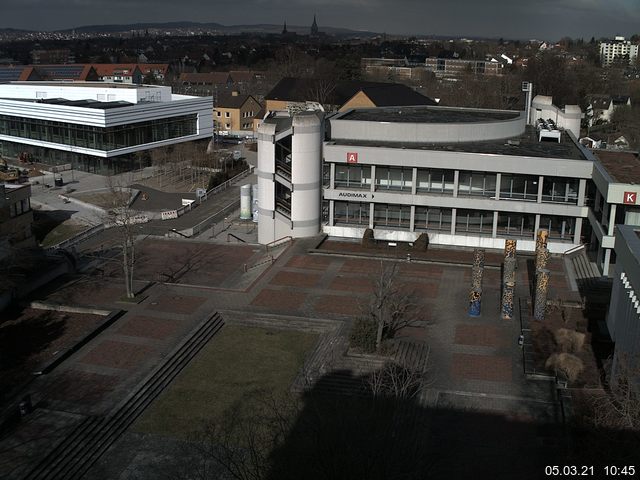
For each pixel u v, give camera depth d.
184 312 56.41
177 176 119.56
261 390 45.50
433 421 41.41
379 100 152.00
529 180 72.12
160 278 66.00
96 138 120.25
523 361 48.53
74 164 126.81
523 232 74.44
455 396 44.09
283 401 43.91
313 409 41.41
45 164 131.50
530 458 37.81
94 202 102.81
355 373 47.03
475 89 183.50
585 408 40.31
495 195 72.50
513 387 45.19
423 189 75.38
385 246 74.81
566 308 57.38
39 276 62.19
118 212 81.75
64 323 54.41
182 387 46.00
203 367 48.62
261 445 38.69
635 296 40.69
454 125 79.25
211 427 41.31
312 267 67.31
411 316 55.94
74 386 44.91
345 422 34.44
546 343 51.03
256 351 51.03
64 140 126.44
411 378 42.38
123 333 52.47
